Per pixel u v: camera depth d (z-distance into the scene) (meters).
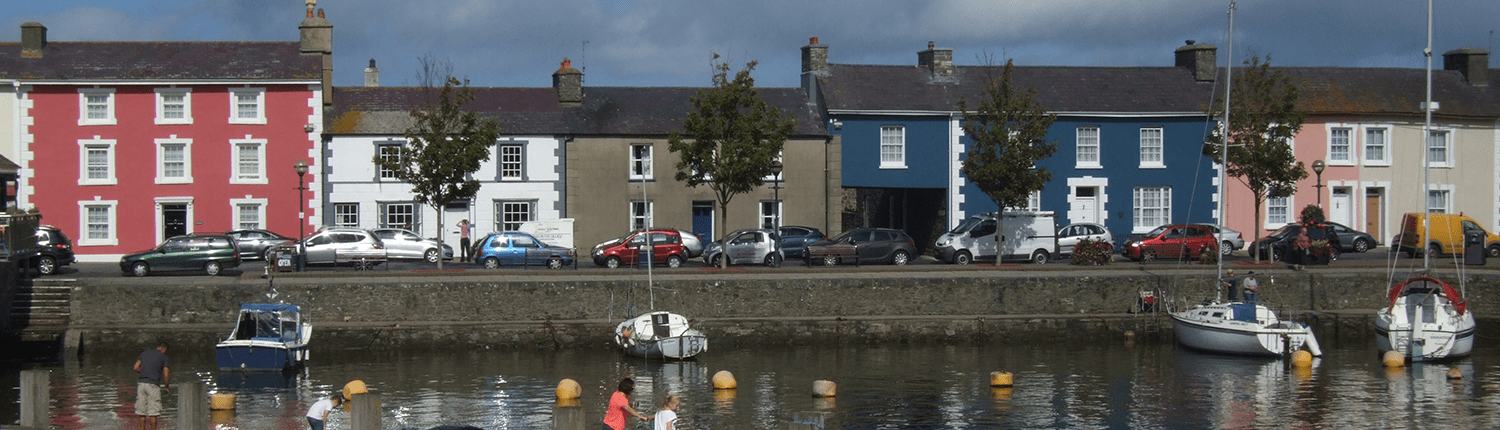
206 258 38.22
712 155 40.31
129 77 45.22
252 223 45.78
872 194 55.69
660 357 33.09
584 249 47.00
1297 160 49.44
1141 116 49.28
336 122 46.16
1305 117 45.28
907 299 37.28
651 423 26.02
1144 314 37.41
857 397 28.83
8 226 33.84
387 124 46.34
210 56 46.81
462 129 42.62
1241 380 31.03
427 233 46.41
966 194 48.62
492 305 35.53
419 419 26.25
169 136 45.50
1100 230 45.22
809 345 35.91
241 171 45.81
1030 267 40.03
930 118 48.53
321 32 47.31
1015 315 37.28
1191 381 30.88
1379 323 34.72
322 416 22.98
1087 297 38.00
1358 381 30.94
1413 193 50.66
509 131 46.50
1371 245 46.94
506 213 46.69
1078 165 49.00
